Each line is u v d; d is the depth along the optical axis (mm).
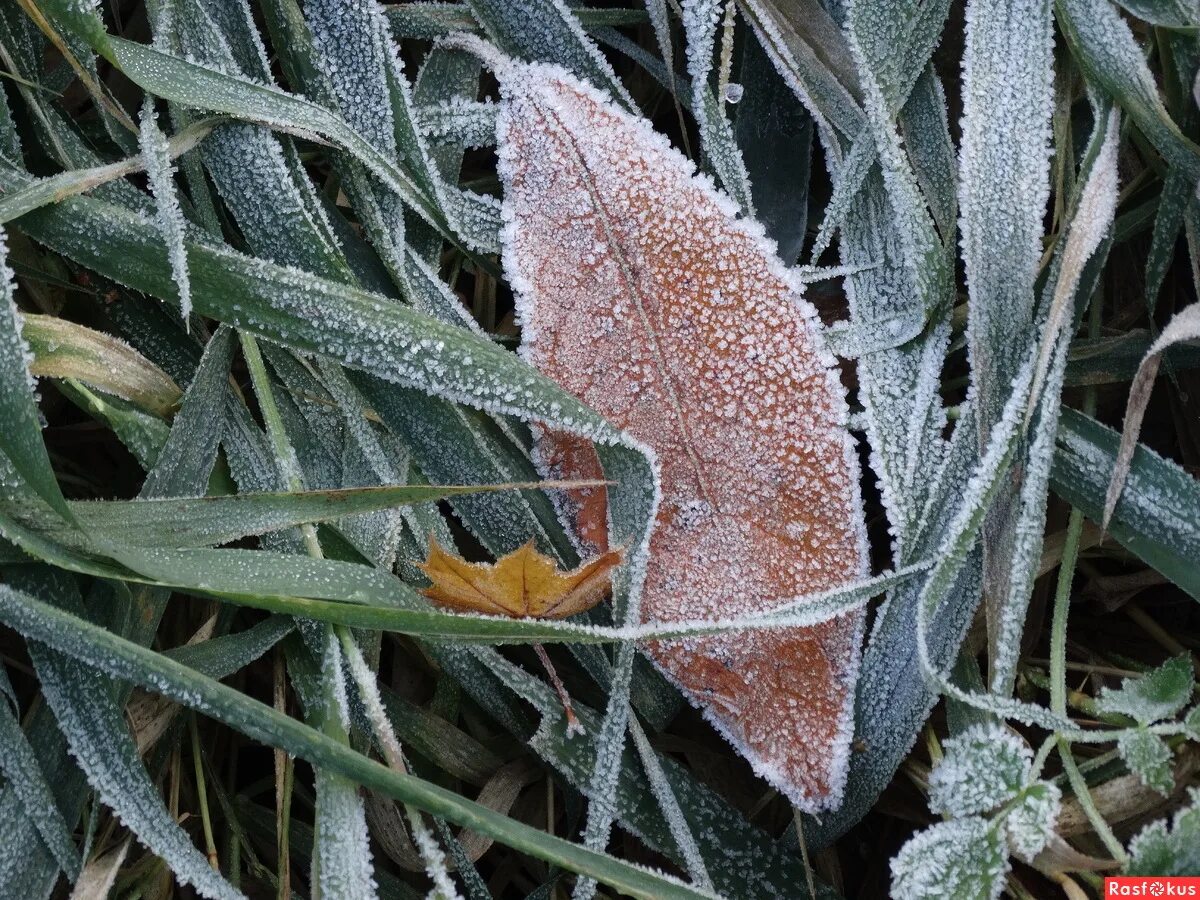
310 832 312
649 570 303
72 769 298
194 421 302
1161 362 312
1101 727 309
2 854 291
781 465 301
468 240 312
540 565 286
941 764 291
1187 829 284
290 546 302
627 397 302
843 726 300
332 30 311
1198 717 289
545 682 312
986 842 286
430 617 286
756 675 302
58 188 295
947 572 294
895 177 306
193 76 302
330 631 292
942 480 303
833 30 313
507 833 280
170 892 307
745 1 312
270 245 306
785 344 300
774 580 301
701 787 305
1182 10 303
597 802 295
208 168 308
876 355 309
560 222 304
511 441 311
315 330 296
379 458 305
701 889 285
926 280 306
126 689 298
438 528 308
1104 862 286
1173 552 298
